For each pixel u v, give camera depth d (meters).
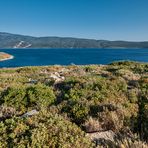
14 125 5.83
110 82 11.39
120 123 6.90
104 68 24.75
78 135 5.69
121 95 9.71
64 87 11.91
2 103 9.16
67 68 26.45
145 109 7.89
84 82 11.84
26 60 130.50
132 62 32.22
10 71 25.25
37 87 9.93
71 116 7.88
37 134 5.30
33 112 7.80
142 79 13.25
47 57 164.00
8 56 154.50
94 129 6.70
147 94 10.04
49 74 19.50
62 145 5.16
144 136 6.21
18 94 9.39
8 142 5.25
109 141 5.77
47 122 6.01
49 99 9.52
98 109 8.10
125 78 14.43
